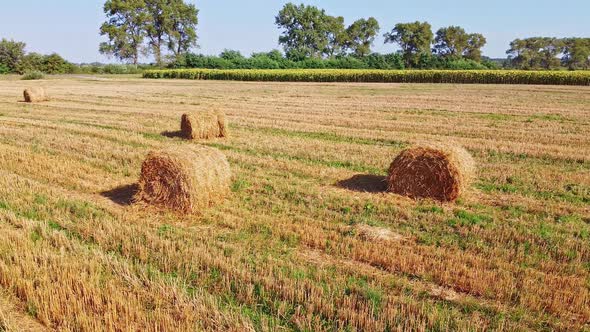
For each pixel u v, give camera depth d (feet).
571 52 352.08
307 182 35.53
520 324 17.16
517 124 63.77
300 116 71.26
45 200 30.27
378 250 22.93
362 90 130.21
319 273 20.40
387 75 182.91
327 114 73.82
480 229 25.93
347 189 33.88
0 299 18.72
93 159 41.47
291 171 38.65
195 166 28.68
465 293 19.38
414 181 32.01
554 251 23.26
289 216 28.19
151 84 160.97
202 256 21.80
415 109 80.84
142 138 51.03
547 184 35.47
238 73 201.67
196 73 211.61
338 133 56.44
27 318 17.65
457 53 351.87
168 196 28.94
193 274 20.57
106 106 83.61
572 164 42.09
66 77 219.82
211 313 17.53
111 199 31.30
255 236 25.05
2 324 17.11
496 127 61.31
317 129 59.16
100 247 23.17
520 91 123.75
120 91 122.21
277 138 52.65
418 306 17.87
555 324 17.17
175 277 20.35
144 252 22.40
